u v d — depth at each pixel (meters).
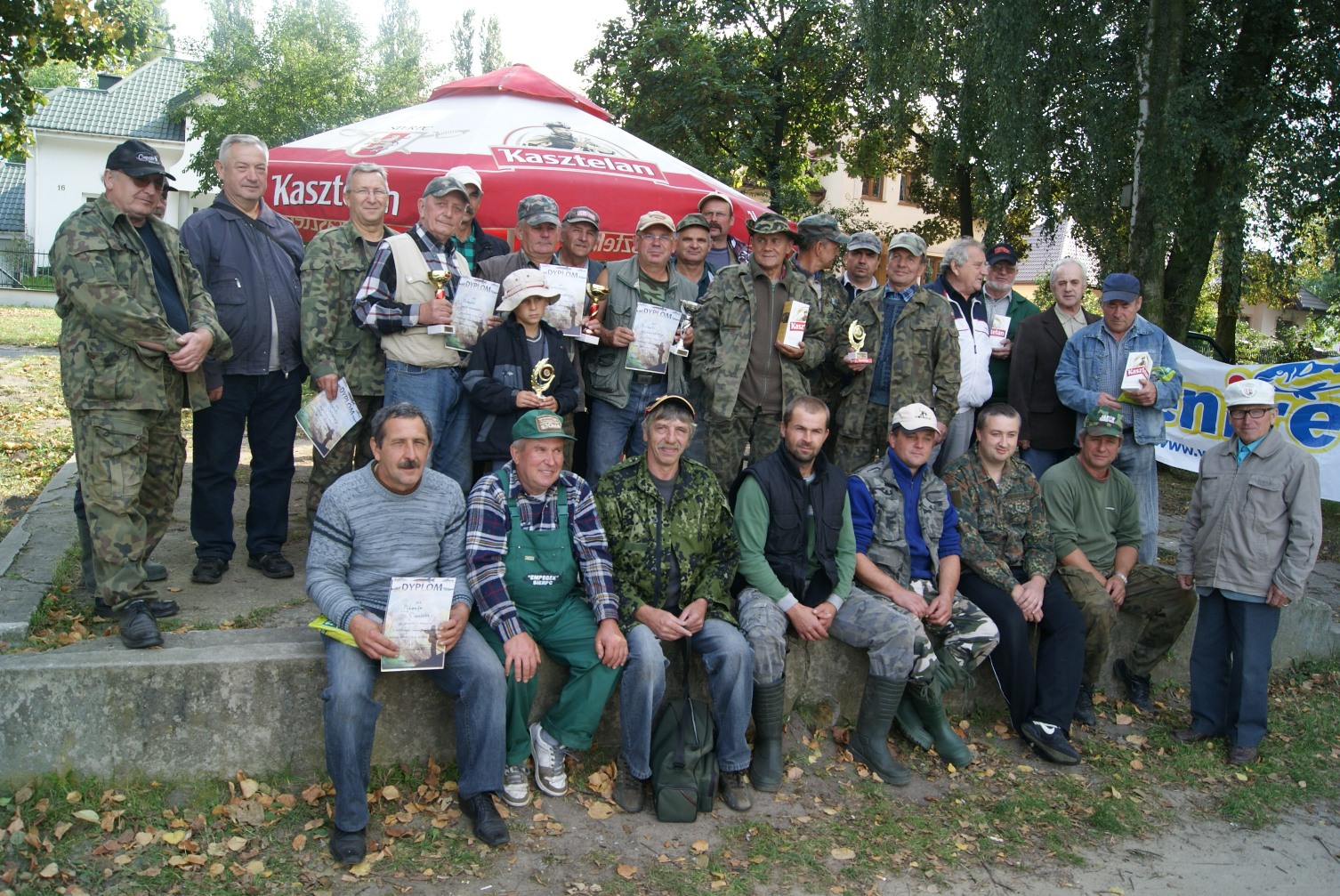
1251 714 4.66
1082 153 11.05
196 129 21.97
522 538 3.81
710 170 16.70
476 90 6.56
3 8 12.00
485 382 4.43
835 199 24.67
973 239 5.67
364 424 4.90
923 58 11.65
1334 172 10.43
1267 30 11.69
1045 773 4.44
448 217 4.58
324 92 21.78
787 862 3.54
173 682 3.50
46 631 3.99
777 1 18.12
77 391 3.65
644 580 3.98
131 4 13.88
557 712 3.83
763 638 3.99
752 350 5.09
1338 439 8.19
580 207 4.93
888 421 5.39
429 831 3.49
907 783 4.21
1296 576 4.49
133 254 3.76
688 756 3.77
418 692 3.82
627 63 17.08
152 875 3.11
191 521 4.70
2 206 31.67
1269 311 34.28
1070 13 10.68
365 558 3.61
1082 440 5.00
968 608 4.53
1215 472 4.80
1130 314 5.34
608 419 5.07
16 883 3.01
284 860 3.26
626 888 3.29
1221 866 3.79
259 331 4.50
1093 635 4.78
